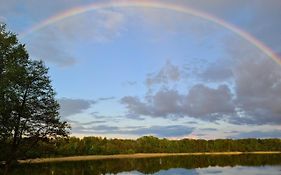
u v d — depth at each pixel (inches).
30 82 1369.3
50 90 1424.7
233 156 6638.8
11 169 1617.9
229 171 2817.4
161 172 2842.0
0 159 1400.1
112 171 2942.9
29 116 1368.1
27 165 2313.0
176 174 2659.9
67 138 1486.2
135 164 4020.7
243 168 3100.4
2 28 1348.4
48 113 1419.8
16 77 1289.4
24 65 1368.1
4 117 1307.8
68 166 3454.7
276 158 5339.6
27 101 1386.6
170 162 4475.9
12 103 1294.3
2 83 1240.8
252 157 5885.8
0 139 1357.0
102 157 6811.0
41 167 3051.2
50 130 1433.3
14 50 1341.0
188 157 6530.5
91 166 3545.8
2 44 1298.0
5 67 1290.6
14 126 1325.0
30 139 1406.3
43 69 1414.9
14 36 1341.0
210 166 3496.6
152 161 4864.7
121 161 4889.3
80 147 7091.5
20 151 1407.5
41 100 1419.8
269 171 2719.0
